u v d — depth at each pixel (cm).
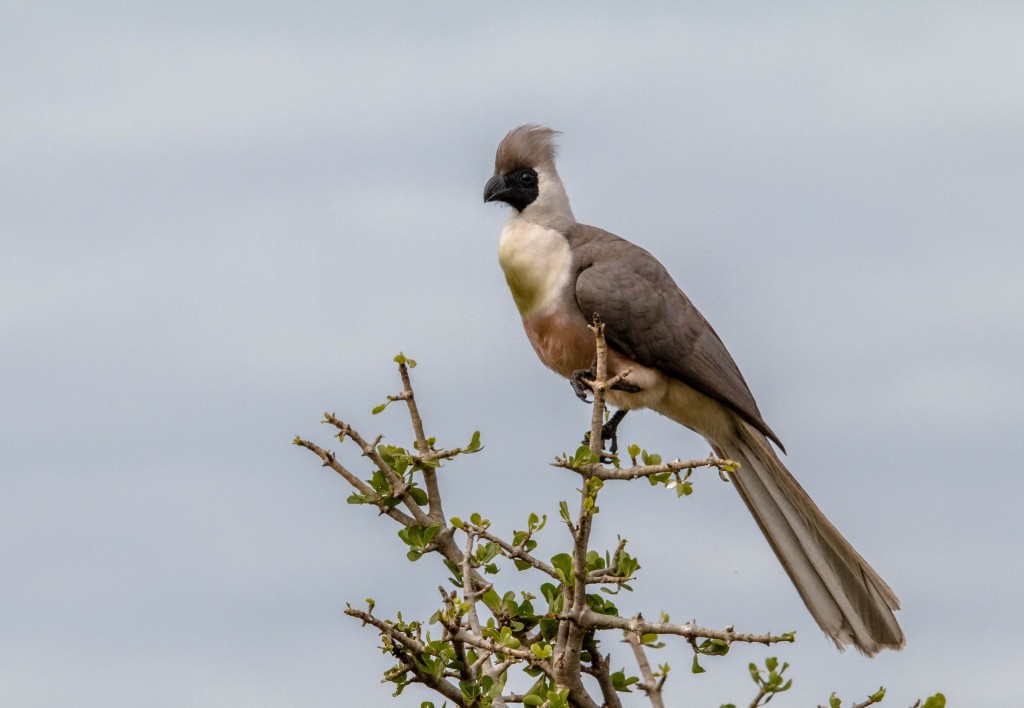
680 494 708
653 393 1167
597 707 773
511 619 814
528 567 813
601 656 846
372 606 696
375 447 816
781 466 1130
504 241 1178
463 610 695
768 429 1105
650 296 1130
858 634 1028
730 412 1162
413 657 695
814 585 1058
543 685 778
